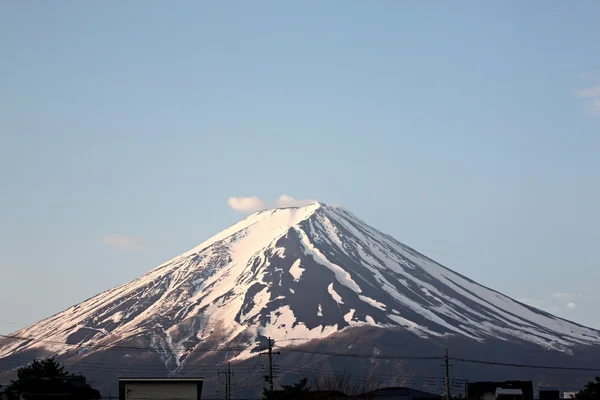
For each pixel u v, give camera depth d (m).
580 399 136.50
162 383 102.31
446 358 129.12
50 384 107.06
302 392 135.62
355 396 140.88
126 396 101.62
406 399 144.38
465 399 151.88
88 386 113.31
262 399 132.38
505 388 153.88
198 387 102.50
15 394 104.56
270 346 136.25
